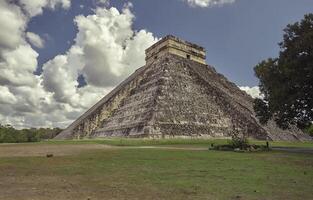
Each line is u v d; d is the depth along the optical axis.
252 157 20.22
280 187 10.43
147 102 48.38
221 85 62.50
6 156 19.95
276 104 28.03
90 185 10.70
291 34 28.08
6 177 12.29
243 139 27.62
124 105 56.19
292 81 26.62
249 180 11.63
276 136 50.16
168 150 25.14
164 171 13.80
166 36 62.62
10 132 63.56
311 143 48.81
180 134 43.88
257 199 8.87
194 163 16.64
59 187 10.37
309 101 27.64
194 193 9.51
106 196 9.14
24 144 34.22
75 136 57.22
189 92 52.06
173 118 45.38
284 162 17.53
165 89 49.41
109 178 12.04
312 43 25.30
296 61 26.23
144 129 42.34
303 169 14.70
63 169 14.39
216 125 48.75
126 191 9.77
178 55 62.84
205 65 67.81
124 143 35.53
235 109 51.66
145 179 11.80
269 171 13.96
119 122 51.78
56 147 28.64
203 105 51.03
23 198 8.85
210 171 13.82
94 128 56.94
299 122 29.66
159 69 56.06
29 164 16.09
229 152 24.31
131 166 15.40
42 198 8.86
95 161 17.34
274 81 28.45
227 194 9.39
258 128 48.28
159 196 9.15
